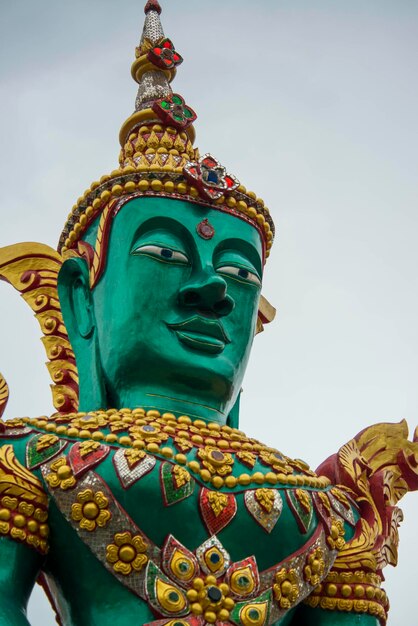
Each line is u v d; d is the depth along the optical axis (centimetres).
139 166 1102
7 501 929
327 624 1012
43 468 942
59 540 938
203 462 961
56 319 1155
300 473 1022
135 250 1071
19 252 1179
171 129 1167
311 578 972
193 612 911
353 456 1091
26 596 930
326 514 1005
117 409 1047
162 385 1048
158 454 949
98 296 1095
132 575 912
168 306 1059
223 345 1066
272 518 958
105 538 917
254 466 981
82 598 934
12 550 924
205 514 938
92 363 1077
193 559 927
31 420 988
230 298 1070
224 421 1073
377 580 1033
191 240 1081
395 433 1134
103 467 934
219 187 1103
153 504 929
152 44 1259
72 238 1155
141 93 1228
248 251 1113
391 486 1096
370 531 1045
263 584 945
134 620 908
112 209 1098
